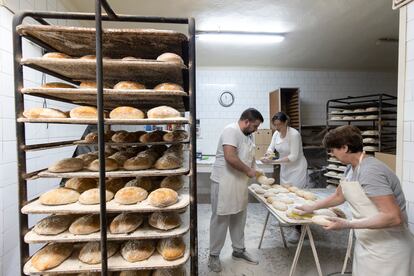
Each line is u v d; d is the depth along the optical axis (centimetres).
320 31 299
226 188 211
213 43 333
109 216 111
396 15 262
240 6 240
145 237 98
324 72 461
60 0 216
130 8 239
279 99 396
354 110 389
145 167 115
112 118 105
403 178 153
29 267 96
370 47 354
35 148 103
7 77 153
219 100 444
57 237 97
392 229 123
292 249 247
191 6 238
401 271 123
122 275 107
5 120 152
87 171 108
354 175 130
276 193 224
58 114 103
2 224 149
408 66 149
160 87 106
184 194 115
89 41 107
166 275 107
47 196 101
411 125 148
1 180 148
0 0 146
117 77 121
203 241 269
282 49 359
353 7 245
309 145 443
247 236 278
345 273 202
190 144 102
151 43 108
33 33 98
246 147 221
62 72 117
